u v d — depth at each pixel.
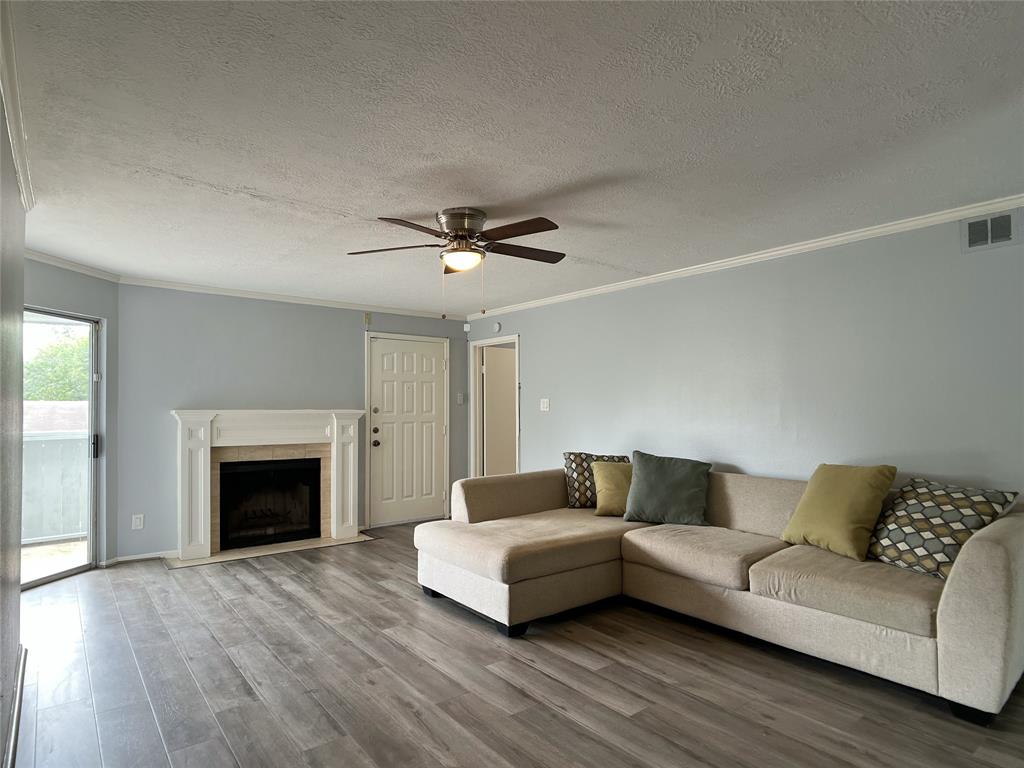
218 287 5.19
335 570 4.53
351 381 6.01
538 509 4.52
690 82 1.96
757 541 3.40
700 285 4.50
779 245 3.93
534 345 5.95
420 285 5.14
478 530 3.72
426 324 6.58
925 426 3.36
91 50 1.74
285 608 3.67
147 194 2.92
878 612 2.53
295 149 2.44
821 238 3.77
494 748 2.18
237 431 5.14
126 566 4.62
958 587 2.34
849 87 1.99
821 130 2.30
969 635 2.31
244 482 5.33
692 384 4.54
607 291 5.21
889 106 2.11
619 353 5.11
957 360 3.25
